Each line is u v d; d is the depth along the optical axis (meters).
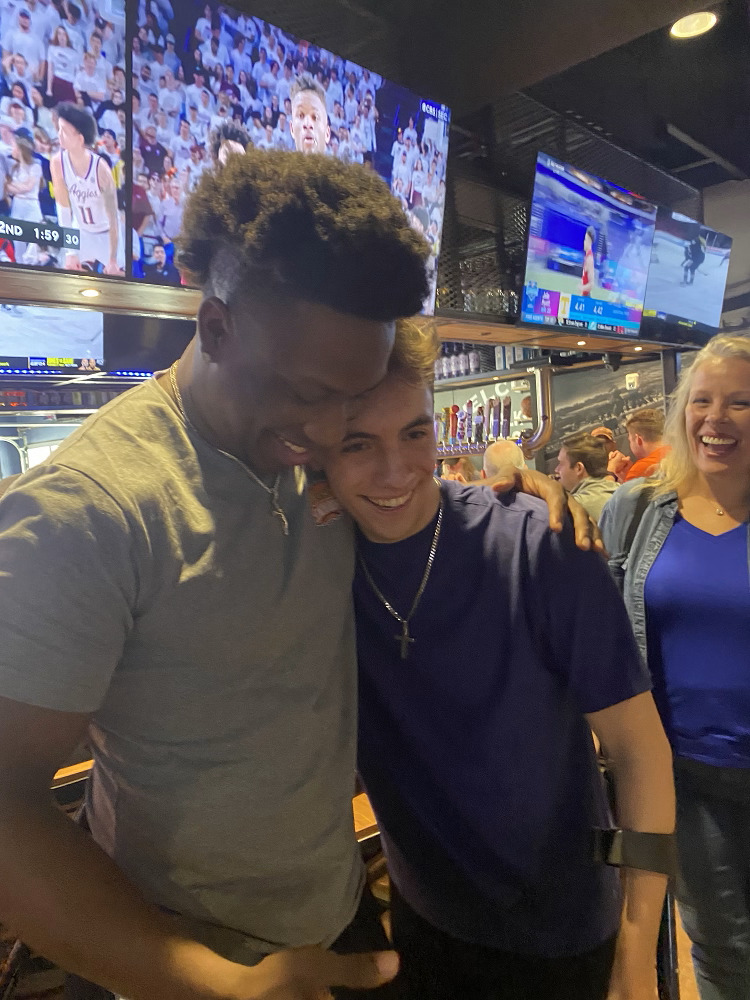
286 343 0.66
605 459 3.47
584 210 3.29
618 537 1.77
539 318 3.26
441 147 2.38
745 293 5.28
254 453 0.79
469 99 2.72
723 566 1.57
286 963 0.72
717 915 1.57
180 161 1.74
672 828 1.04
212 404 0.78
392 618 1.04
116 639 0.74
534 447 3.74
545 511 1.04
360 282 0.63
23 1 1.43
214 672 0.82
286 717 0.88
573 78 3.64
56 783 1.44
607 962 1.13
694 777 1.58
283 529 0.86
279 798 0.88
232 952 0.80
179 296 1.86
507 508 1.04
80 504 0.71
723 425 1.54
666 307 4.09
